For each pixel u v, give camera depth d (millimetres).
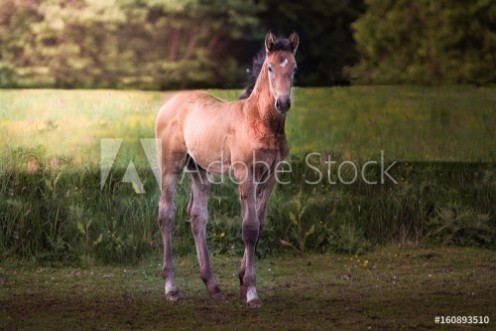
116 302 8688
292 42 8109
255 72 8805
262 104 8078
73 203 11398
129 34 29938
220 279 10031
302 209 11836
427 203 12367
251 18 29141
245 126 8227
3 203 11242
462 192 12664
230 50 30297
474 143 14867
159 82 29516
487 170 12820
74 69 29516
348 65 29516
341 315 7980
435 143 15305
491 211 12320
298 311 8156
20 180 11711
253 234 8211
